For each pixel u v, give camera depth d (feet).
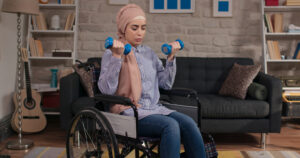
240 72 10.27
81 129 7.23
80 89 10.01
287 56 12.21
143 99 6.01
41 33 12.55
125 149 5.41
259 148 9.41
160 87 6.67
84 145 7.47
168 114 5.84
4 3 9.30
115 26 12.53
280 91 9.22
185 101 9.29
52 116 12.67
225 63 11.41
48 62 12.66
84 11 12.46
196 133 5.46
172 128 5.16
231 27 12.47
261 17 11.80
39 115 10.70
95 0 12.44
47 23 12.51
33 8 9.52
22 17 11.93
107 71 5.51
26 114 10.48
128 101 5.08
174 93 6.59
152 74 6.13
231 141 10.10
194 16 12.45
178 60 11.48
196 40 12.53
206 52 12.56
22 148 9.04
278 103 9.24
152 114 5.60
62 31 11.84
